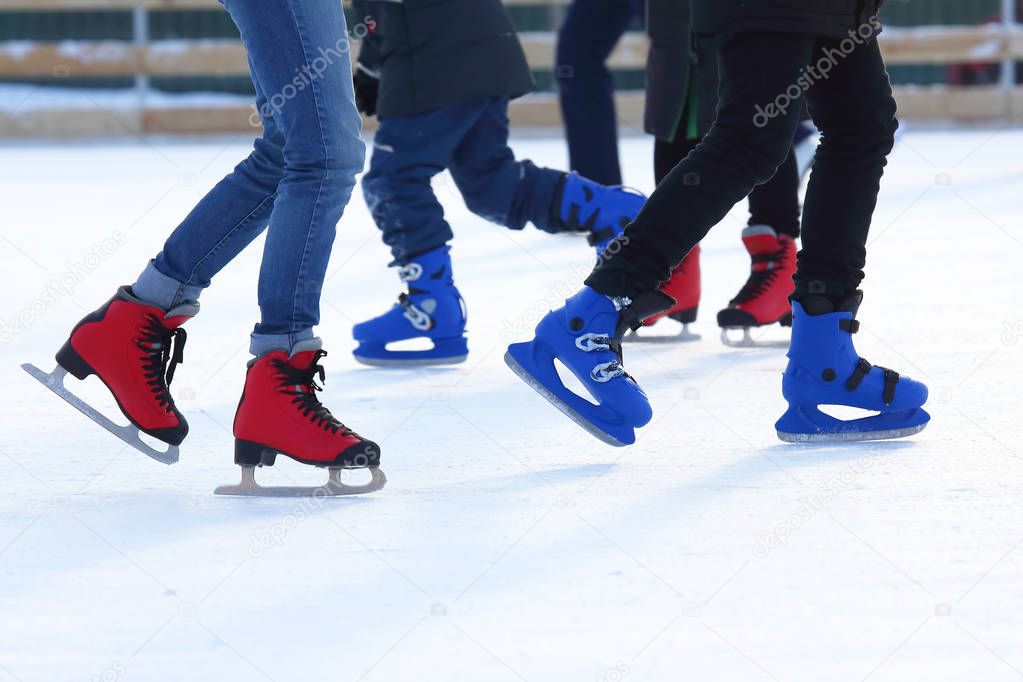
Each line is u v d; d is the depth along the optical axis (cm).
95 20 2766
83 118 2650
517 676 278
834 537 369
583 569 344
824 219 489
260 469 465
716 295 918
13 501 419
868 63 478
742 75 457
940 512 394
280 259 429
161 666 284
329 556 357
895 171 1811
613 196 697
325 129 420
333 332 786
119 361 439
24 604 321
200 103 2694
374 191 691
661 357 692
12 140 2606
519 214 708
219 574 343
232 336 752
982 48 2742
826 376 489
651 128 755
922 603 317
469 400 588
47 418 550
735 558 352
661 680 275
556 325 465
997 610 312
